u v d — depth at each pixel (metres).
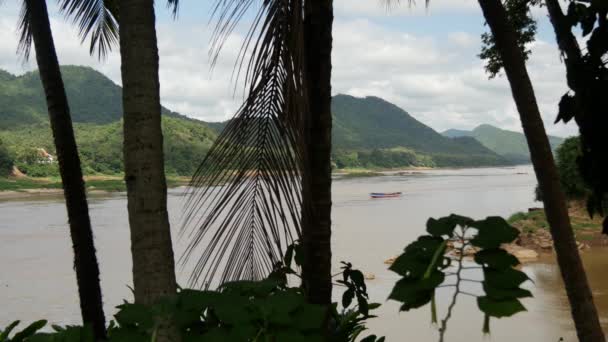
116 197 76.50
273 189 2.22
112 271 22.55
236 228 2.33
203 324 1.71
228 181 2.23
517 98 2.94
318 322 1.62
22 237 35.75
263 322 1.62
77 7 5.14
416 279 1.29
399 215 44.44
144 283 2.16
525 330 10.93
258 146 2.19
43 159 112.19
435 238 1.33
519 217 24.23
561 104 2.57
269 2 2.09
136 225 2.18
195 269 2.32
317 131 2.55
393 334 11.03
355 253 24.39
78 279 4.41
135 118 2.20
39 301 18.28
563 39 2.71
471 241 1.30
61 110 4.48
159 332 1.72
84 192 4.51
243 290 1.78
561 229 2.81
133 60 2.21
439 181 117.81
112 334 1.67
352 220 40.44
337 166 197.62
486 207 51.19
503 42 2.96
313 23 2.57
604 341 2.73
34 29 4.48
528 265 18.36
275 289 1.87
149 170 2.18
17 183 97.19
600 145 2.40
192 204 2.22
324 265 2.54
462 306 11.56
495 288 1.22
